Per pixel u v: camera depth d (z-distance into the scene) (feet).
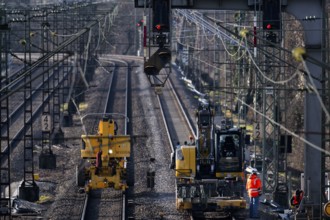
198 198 280.72
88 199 316.40
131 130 521.24
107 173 322.96
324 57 265.75
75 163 410.93
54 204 311.68
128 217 286.46
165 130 524.52
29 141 481.87
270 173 378.73
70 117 552.00
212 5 274.57
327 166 382.83
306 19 272.72
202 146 298.76
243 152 299.38
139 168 386.32
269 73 369.71
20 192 322.75
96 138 324.39
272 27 257.96
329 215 243.40
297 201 268.82
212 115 301.02
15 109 625.82
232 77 600.39
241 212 286.66
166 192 332.19
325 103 267.39
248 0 273.95
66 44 285.84
